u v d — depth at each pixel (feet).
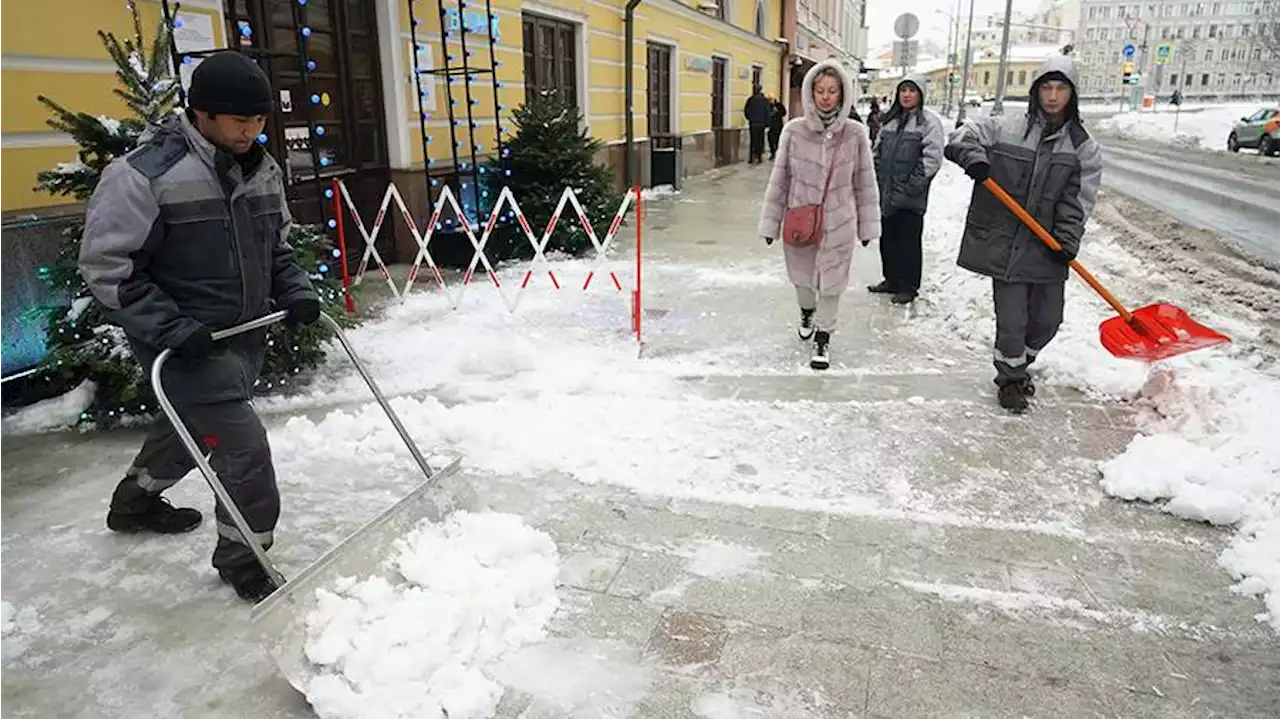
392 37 26.96
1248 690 8.19
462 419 14.56
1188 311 21.90
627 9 43.62
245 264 9.24
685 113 60.90
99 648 9.01
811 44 113.80
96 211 8.34
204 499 12.28
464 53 27.50
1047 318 15.28
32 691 8.36
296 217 24.32
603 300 23.62
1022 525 11.25
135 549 10.94
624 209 22.89
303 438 13.94
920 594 9.73
